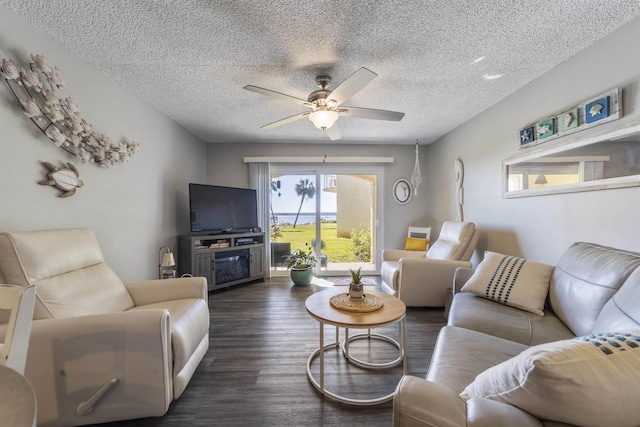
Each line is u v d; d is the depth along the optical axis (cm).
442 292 296
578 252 173
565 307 160
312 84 248
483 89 261
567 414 61
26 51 165
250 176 455
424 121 354
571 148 204
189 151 395
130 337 136
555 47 195
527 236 253
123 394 136
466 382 108
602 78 184
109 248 235
